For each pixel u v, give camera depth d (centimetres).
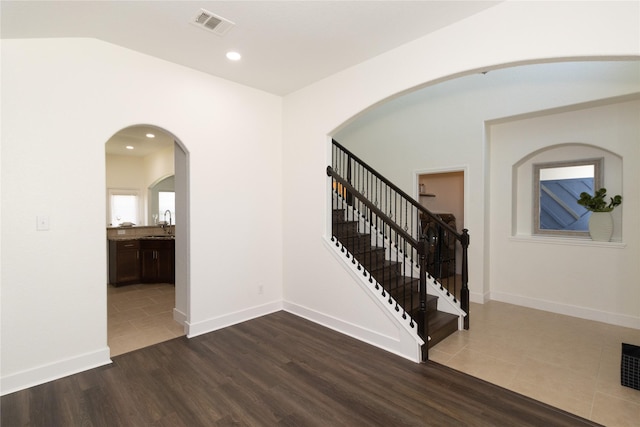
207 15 232
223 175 353
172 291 506
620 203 373
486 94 443
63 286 253
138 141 605
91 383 241
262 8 225
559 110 397
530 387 238
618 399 223
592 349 303
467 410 211
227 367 265
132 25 244
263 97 391
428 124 501
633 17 182
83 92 261
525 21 215
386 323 299
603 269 381
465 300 353
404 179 530
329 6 224
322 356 285
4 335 229
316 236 366
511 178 454
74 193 257
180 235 356
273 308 402
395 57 287
